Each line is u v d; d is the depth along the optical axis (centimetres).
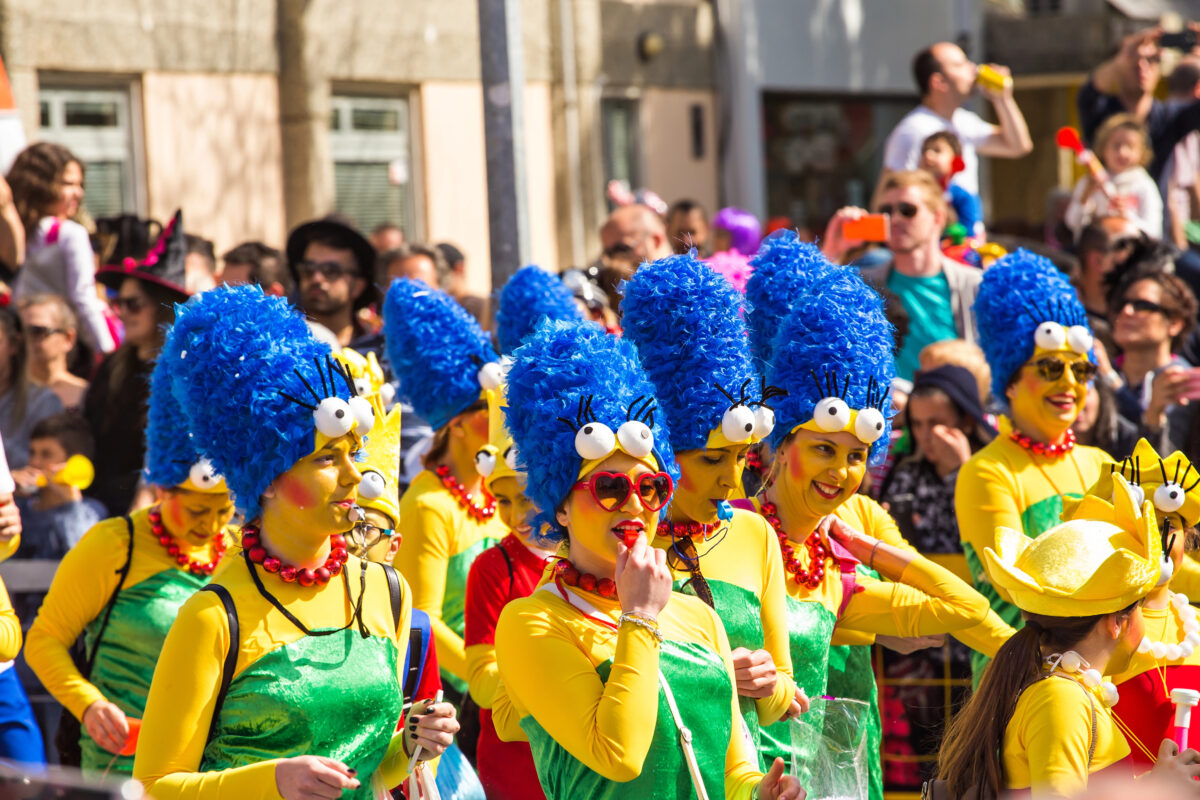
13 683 1155
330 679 776
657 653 728
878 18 4047
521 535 1037
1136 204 2209
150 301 1566
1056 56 4050
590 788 745
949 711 1283
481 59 1602
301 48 2953
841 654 1048
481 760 1012
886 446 977
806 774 795
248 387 775
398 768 802
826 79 3931
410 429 1513
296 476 775
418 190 3238
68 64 2631
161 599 1097
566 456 757
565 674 734
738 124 3762
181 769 747
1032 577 836
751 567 909
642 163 3622
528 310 1269
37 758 1152
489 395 1175
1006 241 2252
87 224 1950
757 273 1041
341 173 3100
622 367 780
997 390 1245
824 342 951
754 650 877
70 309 1680
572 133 3441
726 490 889
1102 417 1418
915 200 1670
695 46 3728
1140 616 845
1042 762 782
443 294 1273
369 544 902
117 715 1070
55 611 1109
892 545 1099
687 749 743
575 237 3466
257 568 786
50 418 1495
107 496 1530
